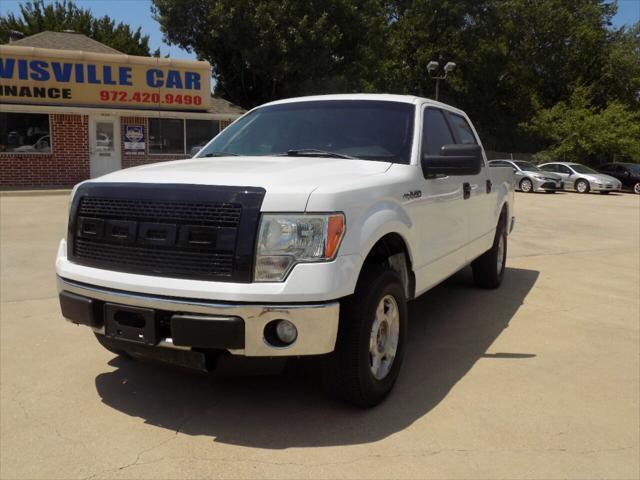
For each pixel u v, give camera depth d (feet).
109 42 127.24
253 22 80.69
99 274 10.84
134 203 10.76
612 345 16.03
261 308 9.73
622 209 61.31
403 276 13.33
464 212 16.93
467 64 129.90
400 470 9.51
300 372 13.55
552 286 23.24
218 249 9.99
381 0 129.39
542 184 83.87
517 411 11.76
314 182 10.68
